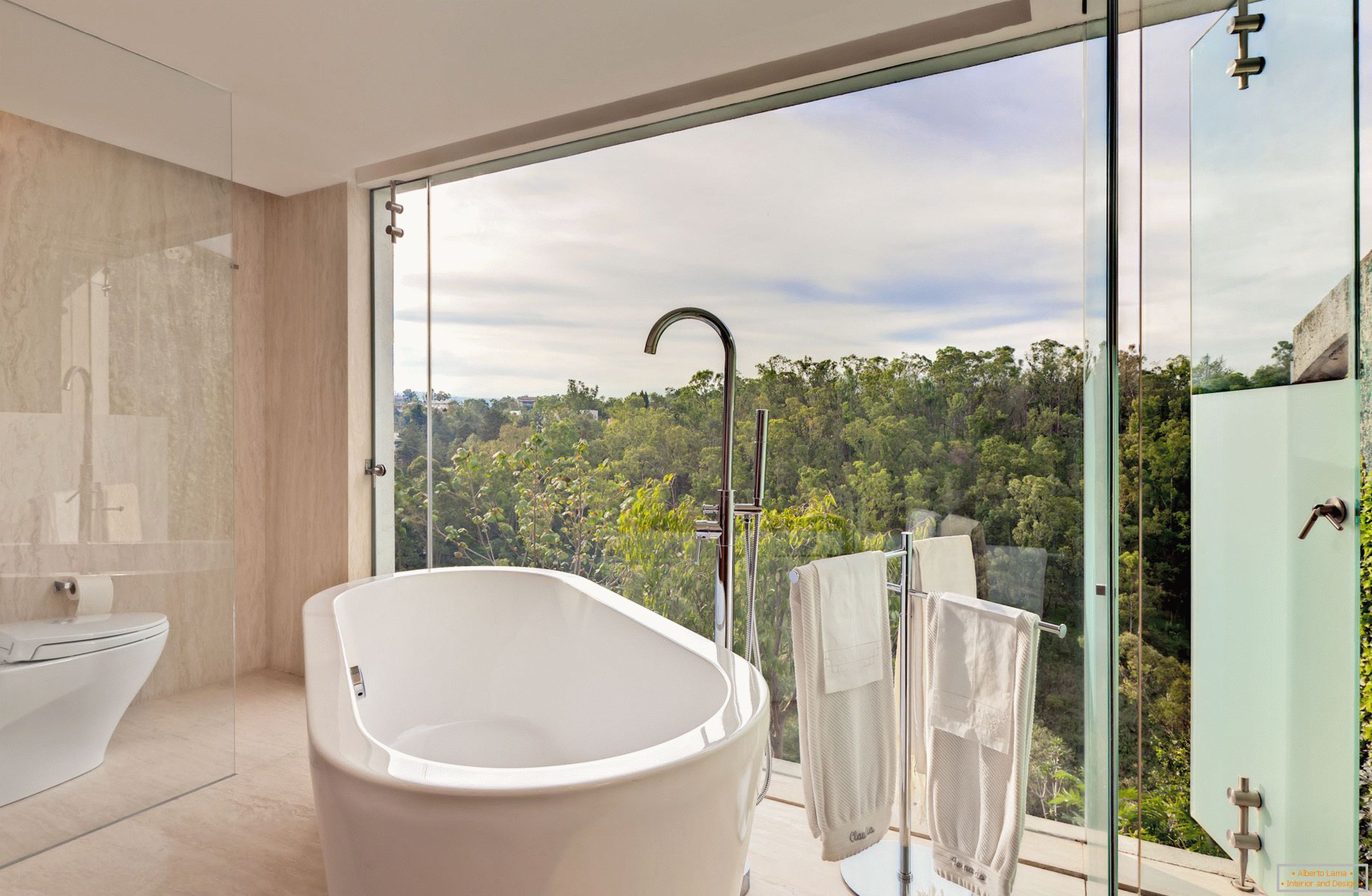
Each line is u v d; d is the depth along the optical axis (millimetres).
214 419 2670
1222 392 811
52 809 2209
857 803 1978
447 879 1237
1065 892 1987
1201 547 842
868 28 2197
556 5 2086
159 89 2459
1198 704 846
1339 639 704
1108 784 1006
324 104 2719
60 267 2266
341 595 2562
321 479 3604
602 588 2734
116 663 2357
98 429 2355
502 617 2930
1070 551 2084
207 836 2256
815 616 1893
